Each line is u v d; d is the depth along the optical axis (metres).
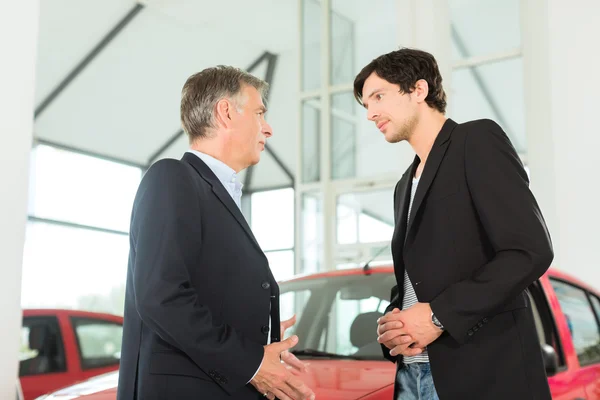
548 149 9.64
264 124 2.12
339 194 13.38
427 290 1.92
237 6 15.16
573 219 9.11
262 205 18.89
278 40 16.77
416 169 2.14
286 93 17.50
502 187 1.84
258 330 1.87
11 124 3.21
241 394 1.82
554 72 9.52
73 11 13.87
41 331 5.82
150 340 1.81
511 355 1.84
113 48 15.04
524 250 1.76
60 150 16.19
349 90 13.66
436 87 2.09
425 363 2.00
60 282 16.47
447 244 1.91
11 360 3.09
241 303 1.85
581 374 3.40
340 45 14.01
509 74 11.59
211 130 2.03
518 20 11.62
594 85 9.23
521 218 1.79
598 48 9.27
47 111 15.33
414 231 1.97
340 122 13.67
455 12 12.07
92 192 16.92
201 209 1.85
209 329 1.71
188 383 1.75
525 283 1.77
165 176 1.83
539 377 1.85
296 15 15.55
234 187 2.01
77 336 6.03
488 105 11.88
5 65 3.21
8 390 3.07
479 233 1.90
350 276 3.51
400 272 2.10
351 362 2.86
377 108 2.08
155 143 17.53
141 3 14.37
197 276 1.83
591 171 9.10
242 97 2.04
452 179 1.94
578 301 3.84
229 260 1.86
